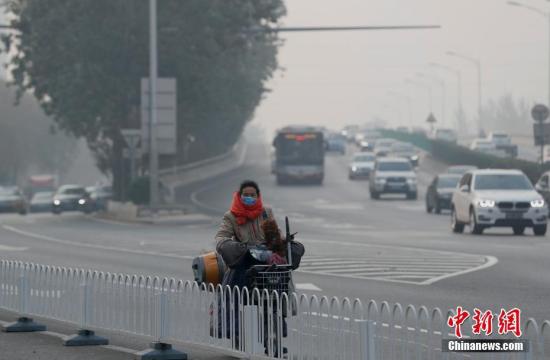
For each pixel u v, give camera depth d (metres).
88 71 142.88
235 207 28.22
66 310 33.59
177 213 115.25
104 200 157.38
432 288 47.56
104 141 156.50
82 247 76.50
